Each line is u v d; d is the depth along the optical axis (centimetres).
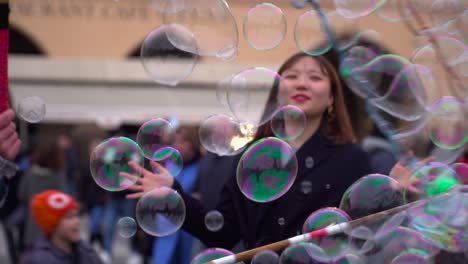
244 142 383
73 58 1578
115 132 1148
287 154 350
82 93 1149
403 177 366
